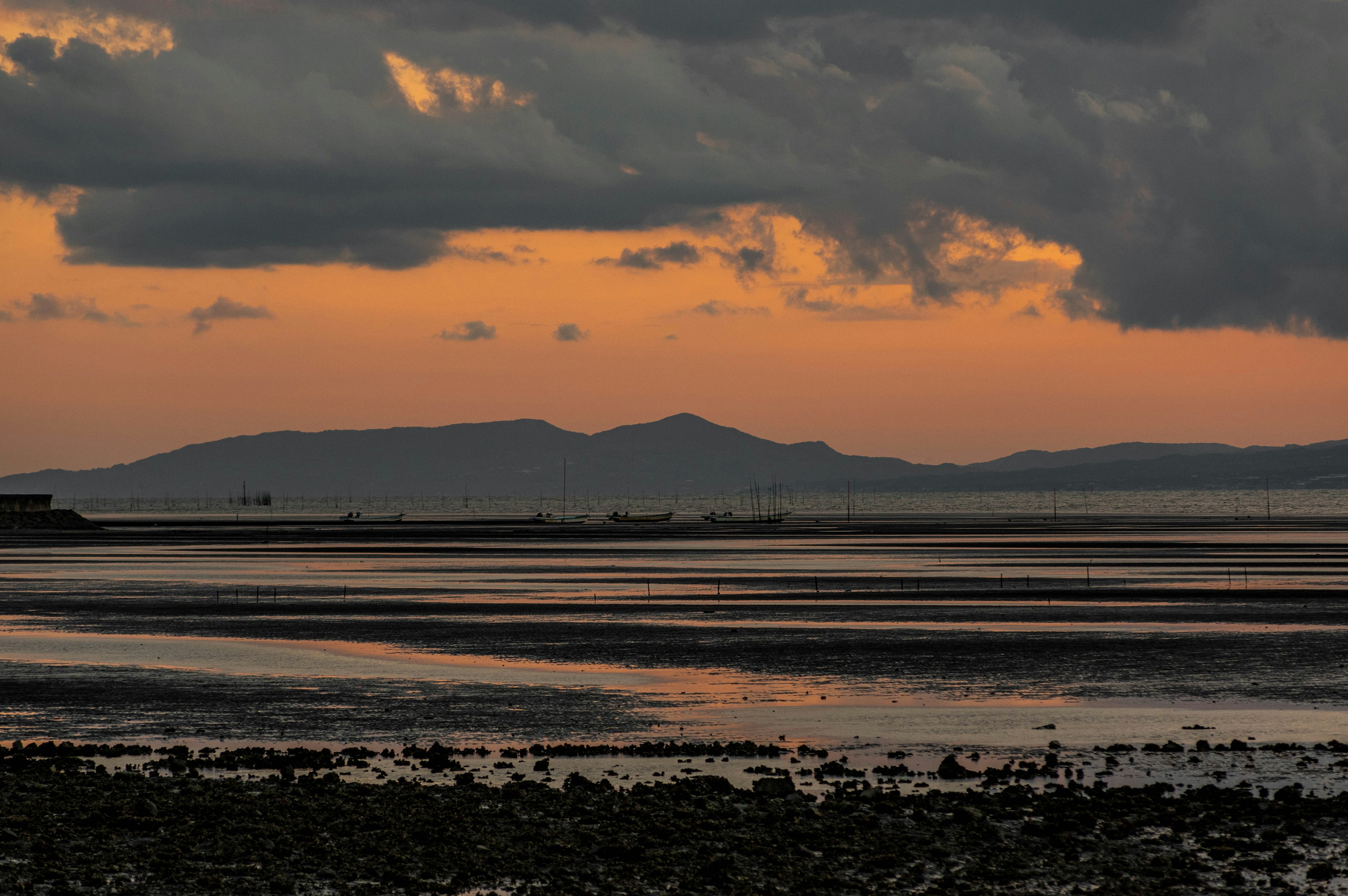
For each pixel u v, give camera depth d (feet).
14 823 119.44
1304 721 179.73
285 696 203.72
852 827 122.93
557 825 123.24
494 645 269.44
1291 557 595.88
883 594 390.83
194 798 130.82
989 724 177.68
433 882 106.52
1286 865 112.16
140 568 531.91
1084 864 112.88
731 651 258.37
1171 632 286.66
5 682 217.15
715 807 129.49
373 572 504.43
